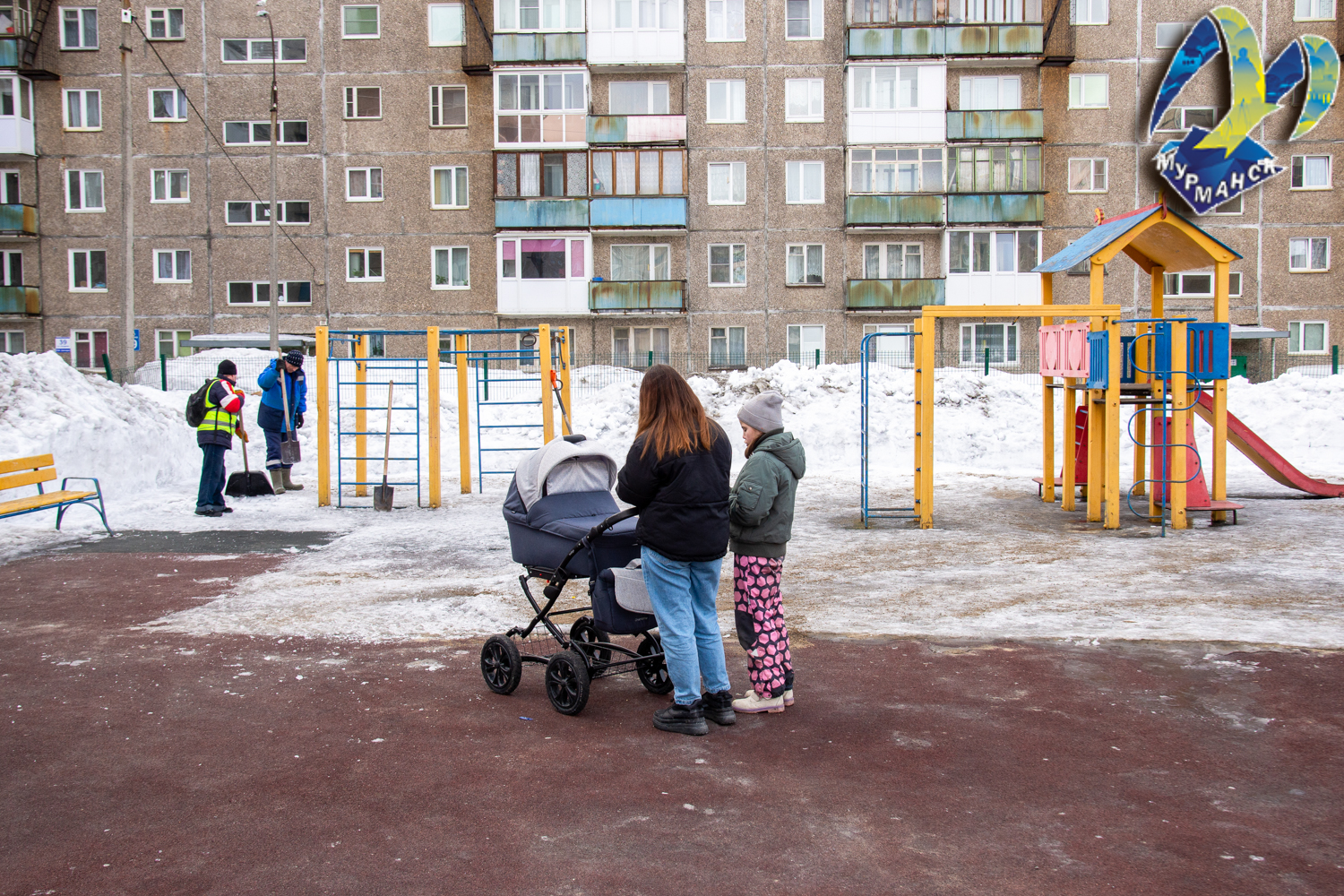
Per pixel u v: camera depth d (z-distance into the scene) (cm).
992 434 1761
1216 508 1039
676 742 450
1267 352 3453
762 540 478
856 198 3378
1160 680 527
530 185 3412
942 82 3375
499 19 3419
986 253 3412
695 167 3441
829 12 3397
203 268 3503
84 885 323
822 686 527
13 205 3453
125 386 1748
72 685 533
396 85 3456
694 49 3416
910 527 1077
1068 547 947
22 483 945
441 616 680
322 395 1244
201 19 3444
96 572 838
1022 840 350
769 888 319
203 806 384
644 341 3491
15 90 3409
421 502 1299
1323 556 873
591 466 527
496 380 2462
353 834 359
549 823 366
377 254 3497
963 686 522
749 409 482
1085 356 1051
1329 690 505
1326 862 333
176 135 3475
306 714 489
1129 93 3406
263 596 747
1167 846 345
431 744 449
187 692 523
